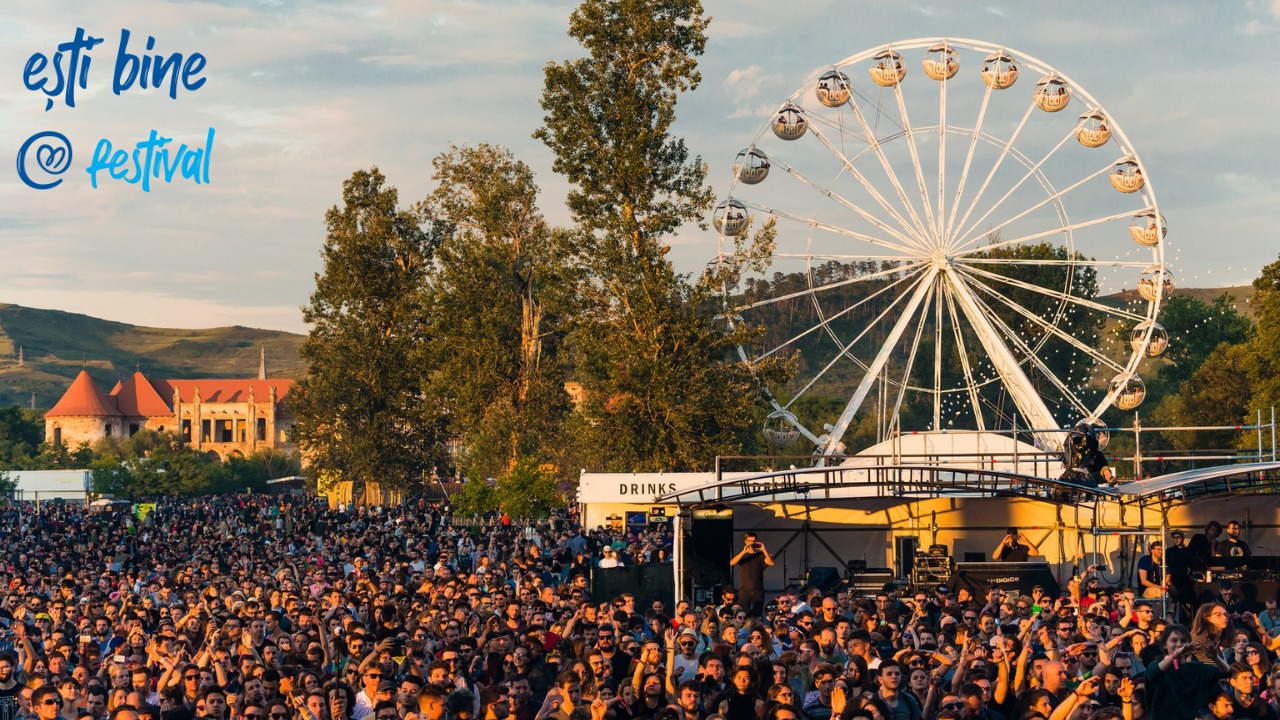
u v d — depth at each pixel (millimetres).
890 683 13539
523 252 86562
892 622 19797
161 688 16688
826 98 53656
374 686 14859
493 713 13773
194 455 165875
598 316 65375
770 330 181125
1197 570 24656
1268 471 26969
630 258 64125
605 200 64938
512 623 20062
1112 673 13719
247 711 14359
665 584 30109
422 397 97750
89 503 112875
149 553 47188
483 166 96750
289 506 97375
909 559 31344
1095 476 30047
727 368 63594
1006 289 131125
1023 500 31484
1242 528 30953
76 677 17250
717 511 29781
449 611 21047
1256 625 18141
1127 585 30844
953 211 52656
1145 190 51875
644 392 62312
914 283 53125
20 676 18484
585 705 13898
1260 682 14242
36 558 43250
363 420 97812
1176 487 26219
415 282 98312
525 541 47562
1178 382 135000
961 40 53344
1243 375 96812
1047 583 26031
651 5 64812
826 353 179125
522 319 86125
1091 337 133750
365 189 99438
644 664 15156
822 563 31422
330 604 23625
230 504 114312
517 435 79875
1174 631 12430
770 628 19484
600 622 18844
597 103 65438
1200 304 138625
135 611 23703
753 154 54250
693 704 13633
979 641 15469
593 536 46469
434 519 69438
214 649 17406
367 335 98000
